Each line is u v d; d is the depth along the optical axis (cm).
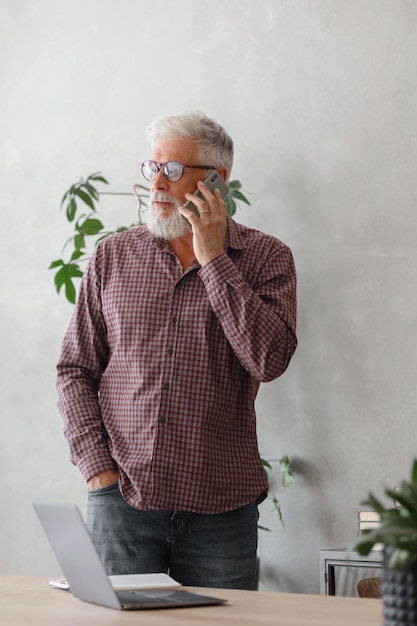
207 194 221
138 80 356
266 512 312
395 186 298
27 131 382
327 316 307
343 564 257
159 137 230
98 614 125
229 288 214
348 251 305
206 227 218
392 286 296
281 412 312
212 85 338
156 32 353
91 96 367
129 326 220
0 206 384
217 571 209
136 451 212
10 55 389
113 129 360
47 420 362
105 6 367
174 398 213
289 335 221
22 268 376
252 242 231
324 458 303
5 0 393
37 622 118
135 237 233
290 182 318
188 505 208
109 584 130
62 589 154
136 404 215
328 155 311
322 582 259
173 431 211
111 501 212
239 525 213
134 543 209
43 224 373
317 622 115
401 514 98
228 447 217
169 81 348
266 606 131
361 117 306
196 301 219
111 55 363
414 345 291
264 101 326
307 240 313
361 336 300
